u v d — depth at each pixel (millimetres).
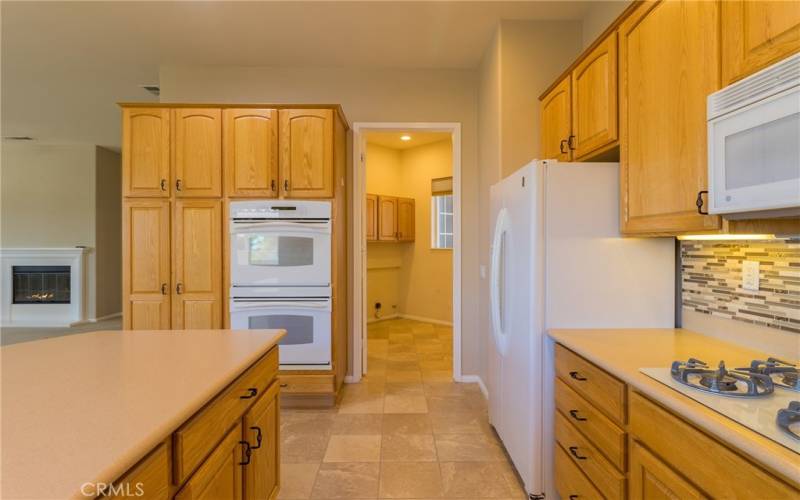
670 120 1393
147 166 2840
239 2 2533
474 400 3041
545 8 2602
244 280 2830
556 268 1770
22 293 6027
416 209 6129
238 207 2822
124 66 3410
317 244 2859
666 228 1419
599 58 1865
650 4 1488
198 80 3402
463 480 2006
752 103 991
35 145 6027
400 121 3447
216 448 1141
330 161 2875
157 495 854
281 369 2869
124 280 2844
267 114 2863
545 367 1774
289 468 2111
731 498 857
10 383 1073
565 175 1769
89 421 845
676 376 1154
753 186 993
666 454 1062
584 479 1481
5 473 652
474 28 2840
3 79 3689
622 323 1788
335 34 2916
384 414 2787
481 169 3328
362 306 3574
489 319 2568
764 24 1034
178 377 1128
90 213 6098
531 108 2736
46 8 2566
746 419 892
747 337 1475
